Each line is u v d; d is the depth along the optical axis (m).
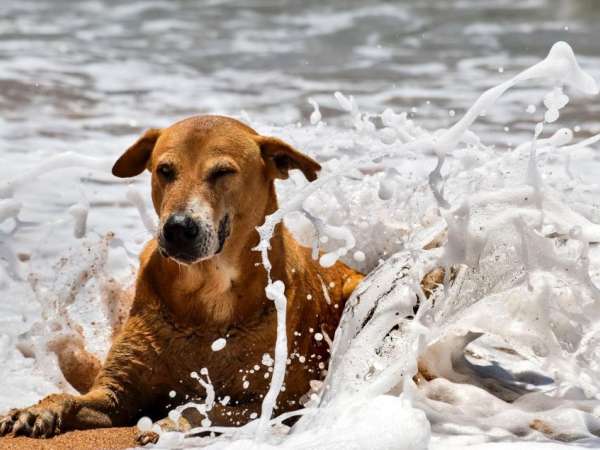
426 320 8.21
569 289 8.29
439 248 8.38
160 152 8.83
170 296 8.77
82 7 42.28
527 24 38.56
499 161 9.07
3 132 19.75
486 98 7.79
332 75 28.50
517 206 8.30
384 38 35.69
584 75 7.91
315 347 9.43
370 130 9.98
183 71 28.70
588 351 8.32
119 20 39.19
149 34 35.84
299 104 23.98
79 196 15.37
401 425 7.12
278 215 7.88
